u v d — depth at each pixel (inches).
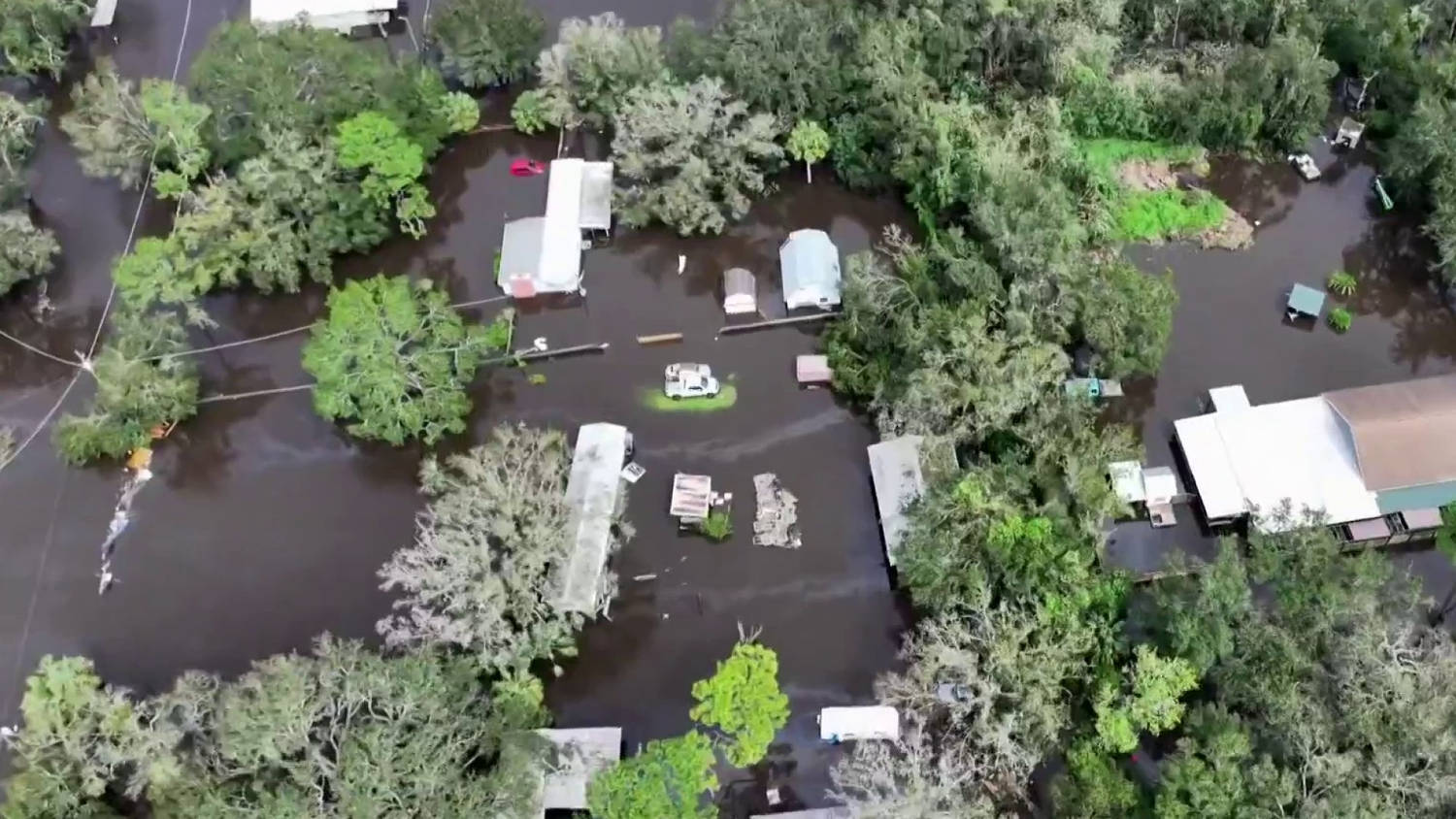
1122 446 2057.1
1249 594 1771.7
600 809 1611.7
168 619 2107.5
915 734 1769.2
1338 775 1550.2
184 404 2305.6
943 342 2063.2
